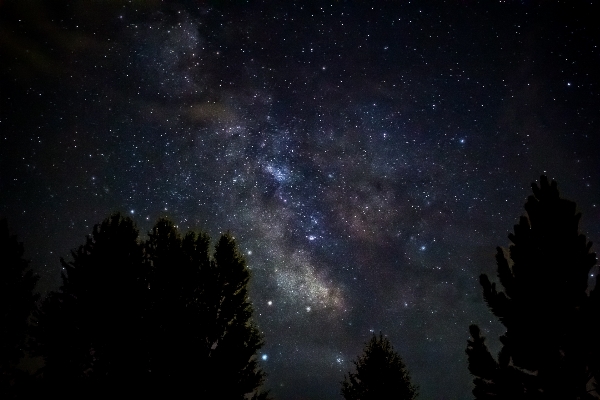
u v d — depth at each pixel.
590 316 6.26
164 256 11.02
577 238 6.86
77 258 10.62
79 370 9.72
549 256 6.85
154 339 10.01
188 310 10.40
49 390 9.05
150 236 11.51
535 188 7.48
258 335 11.00
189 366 9.76
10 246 11.69
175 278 10.76
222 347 10.30
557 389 6.12
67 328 9.80
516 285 6.93
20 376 9.30
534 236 7.13
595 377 6.25
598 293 6.35
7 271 11.48
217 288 10.97
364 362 13.09
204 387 9.77
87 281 10.22
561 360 6.39
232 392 9.92
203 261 11.39
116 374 9.50
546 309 6.53
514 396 6.47
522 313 6.72
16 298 11.45
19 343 11.23
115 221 11.43
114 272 10.36
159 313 10.32
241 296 11.23
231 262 11.45
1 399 9.23
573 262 6.69
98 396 9.14
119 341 9.89
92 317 9.84
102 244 10.76
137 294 10.31
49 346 9.66
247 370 10.45
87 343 9.91
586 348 6.24
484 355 7.08
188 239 11.62
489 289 7.36
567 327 6.38
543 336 6.48
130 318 10.05
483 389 6.96
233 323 10.95
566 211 7.07
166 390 9.49
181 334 10.09
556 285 6.60
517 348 6.68
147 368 9.90
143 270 10.91
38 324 9.84
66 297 10.20
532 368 6.61
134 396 9.33
